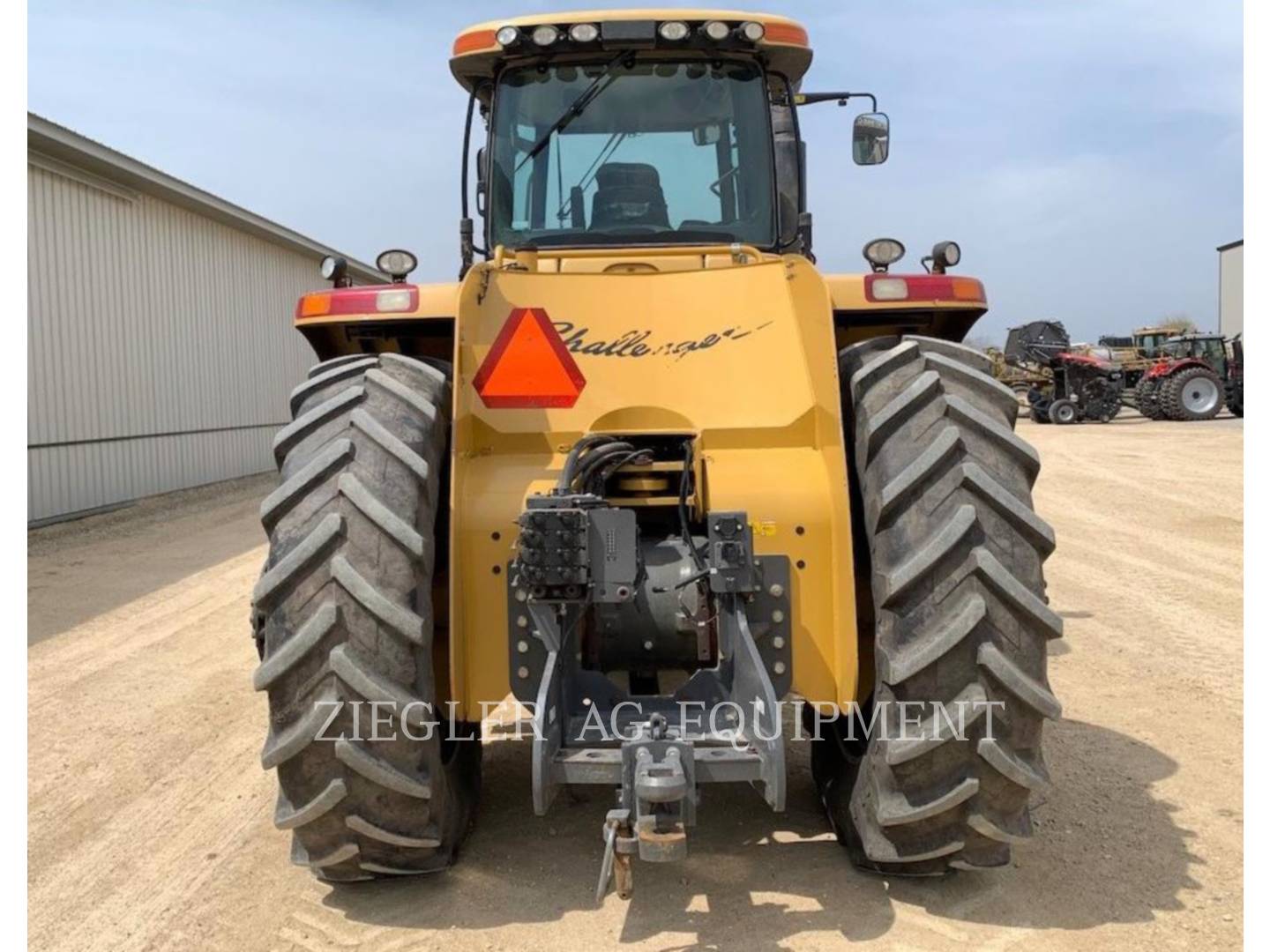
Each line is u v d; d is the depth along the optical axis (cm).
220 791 405
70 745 461
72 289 1223
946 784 273
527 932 288
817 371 311
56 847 357
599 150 420
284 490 281
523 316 324
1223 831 343
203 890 323
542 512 277
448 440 321
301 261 2041
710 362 321
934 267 352
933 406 295
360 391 303
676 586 310
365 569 269
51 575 866
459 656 300
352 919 299
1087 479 1344
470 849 340
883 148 507
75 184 1230
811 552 303
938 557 271
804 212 450
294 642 265
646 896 305
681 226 420
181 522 1188
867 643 322
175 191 1389
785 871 319
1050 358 2425
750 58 420
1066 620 636
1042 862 322
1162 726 445
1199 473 1387
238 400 1730
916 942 277
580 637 315
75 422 1224
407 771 272
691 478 313
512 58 417
